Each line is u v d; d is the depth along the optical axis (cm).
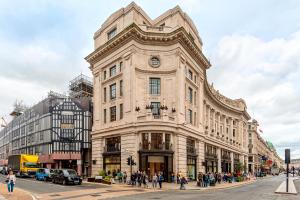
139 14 4578
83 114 6350
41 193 2511
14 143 8825
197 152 4825
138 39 4322
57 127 6188
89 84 7350
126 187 3262
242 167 7200
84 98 6538
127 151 4106
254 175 9088
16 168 4966
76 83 7231
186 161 4312
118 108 4488
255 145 12112
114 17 4788
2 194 2303
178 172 4016
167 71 4347
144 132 4009
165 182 3944
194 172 4691
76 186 3266
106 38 4991
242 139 8850
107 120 4725
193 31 5100
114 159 4447
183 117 4294
